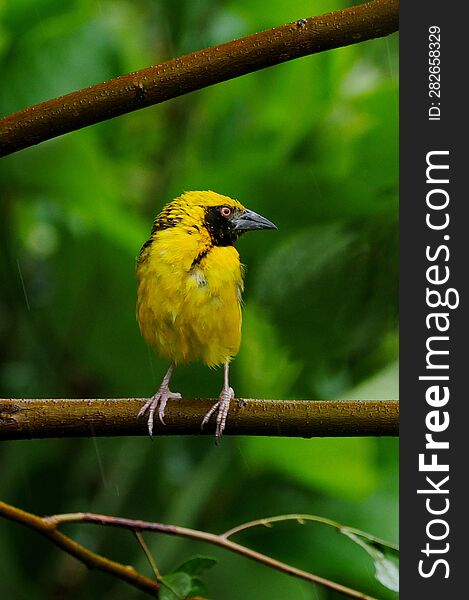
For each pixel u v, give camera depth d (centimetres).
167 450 539
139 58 545
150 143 547
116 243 538
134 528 514
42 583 538
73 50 539
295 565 531
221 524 534
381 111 537
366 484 532
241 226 527
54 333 542
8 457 540
